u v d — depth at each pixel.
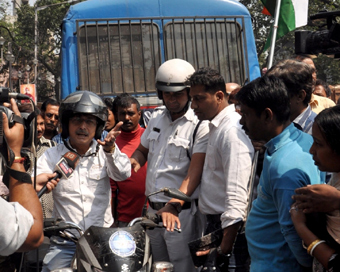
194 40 7.92
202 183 3.80
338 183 2.35
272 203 2.60
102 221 3.69
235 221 3.36
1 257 2.57
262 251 2.64
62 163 3.33
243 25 8.08
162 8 7.87
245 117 2.68
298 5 8.57
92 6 7.72
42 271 3.63
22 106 3.20
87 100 3.55
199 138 3.95
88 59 7.66
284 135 2.58
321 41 3.86
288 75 3.06
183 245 4.07
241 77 8.01
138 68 7.77
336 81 24.92
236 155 3.45
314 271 2.40
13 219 1.95
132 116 5.53
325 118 2.27
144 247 2.81
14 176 2.21
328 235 2.31
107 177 3.75
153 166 4.24
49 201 4.95
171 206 3.66
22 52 36.88
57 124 6.04
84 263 2.74
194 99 3.70
